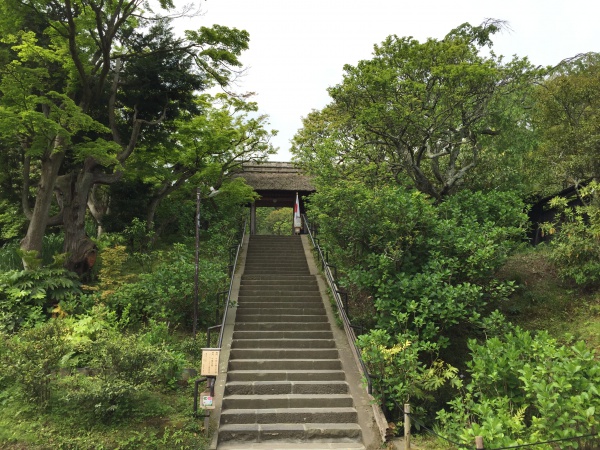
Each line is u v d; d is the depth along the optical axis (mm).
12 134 13273
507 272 13484
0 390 8273
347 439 8156
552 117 14484
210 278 12695
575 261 12000
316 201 14539
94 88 14695
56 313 11883
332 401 9023
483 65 15336
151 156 18453
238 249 17859
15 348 8211
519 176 17141
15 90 12430
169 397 8734
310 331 11781
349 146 17875
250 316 12609
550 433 5965
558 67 17500
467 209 13805
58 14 14609
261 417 8500
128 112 17266
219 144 19703
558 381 6215
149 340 10312
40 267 13023
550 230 12758
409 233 11086
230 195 22016
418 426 8109
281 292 14219
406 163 16734
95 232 20031
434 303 9555
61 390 8336
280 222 45500
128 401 8133
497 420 6215
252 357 10711
